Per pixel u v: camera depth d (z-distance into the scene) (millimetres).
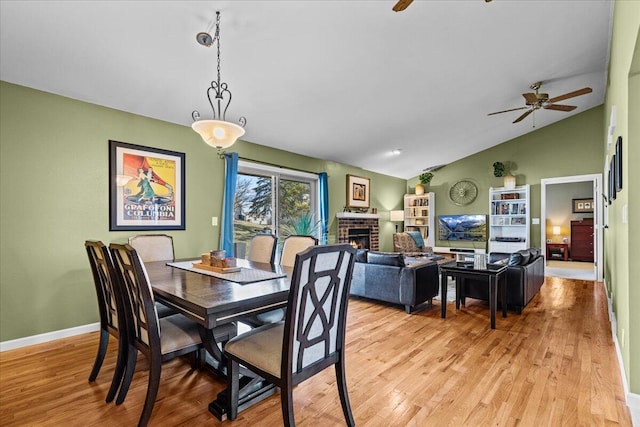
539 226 6617
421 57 3316
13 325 2771
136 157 3525
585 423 1732
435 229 8094
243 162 4684
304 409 1879
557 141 6387
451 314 3764
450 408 1880
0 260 2715
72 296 3088
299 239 3100
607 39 3570
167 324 1950
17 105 2791
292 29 2580
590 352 2645
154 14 2250
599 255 5805
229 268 2564
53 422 1750
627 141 1995
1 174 2717
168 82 3076
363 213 6926
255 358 1583
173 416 1802
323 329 1602
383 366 2416
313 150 5531
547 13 2975
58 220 3006
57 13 2164
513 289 3766
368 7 2479
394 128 5164
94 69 2758
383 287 3994
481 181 7402
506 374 2279
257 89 3422
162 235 3389
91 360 2529
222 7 2256
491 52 3461
